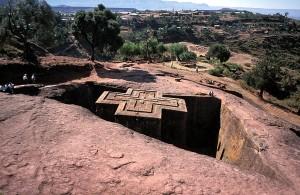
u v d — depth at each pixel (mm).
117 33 34000
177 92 21953
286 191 7785
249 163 11516
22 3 31859
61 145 8297
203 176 7719
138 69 32031
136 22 165500
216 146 19312
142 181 7086
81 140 8773
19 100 11656
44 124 9555
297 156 10586
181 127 16469
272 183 8109
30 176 6641
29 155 7508
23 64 27328
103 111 16594
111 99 17359
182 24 166000
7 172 6641
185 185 7152
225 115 18516
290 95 46562
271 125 14461
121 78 26766
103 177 7035
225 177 7883
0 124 9117
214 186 7332
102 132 9602
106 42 34156
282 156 10414
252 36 143000
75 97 20594
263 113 17156
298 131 14898
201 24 175000
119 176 7160
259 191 7504
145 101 17422
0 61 26875
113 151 8336
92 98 23344
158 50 61875
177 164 8133
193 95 20594
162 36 130125
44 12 32969
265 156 10492
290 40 137750
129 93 18938
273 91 47062
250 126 13969
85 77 28156
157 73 30078
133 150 8570
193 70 49438
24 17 31891
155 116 14797
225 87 30922
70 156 7730
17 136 8453
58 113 10766
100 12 34031
